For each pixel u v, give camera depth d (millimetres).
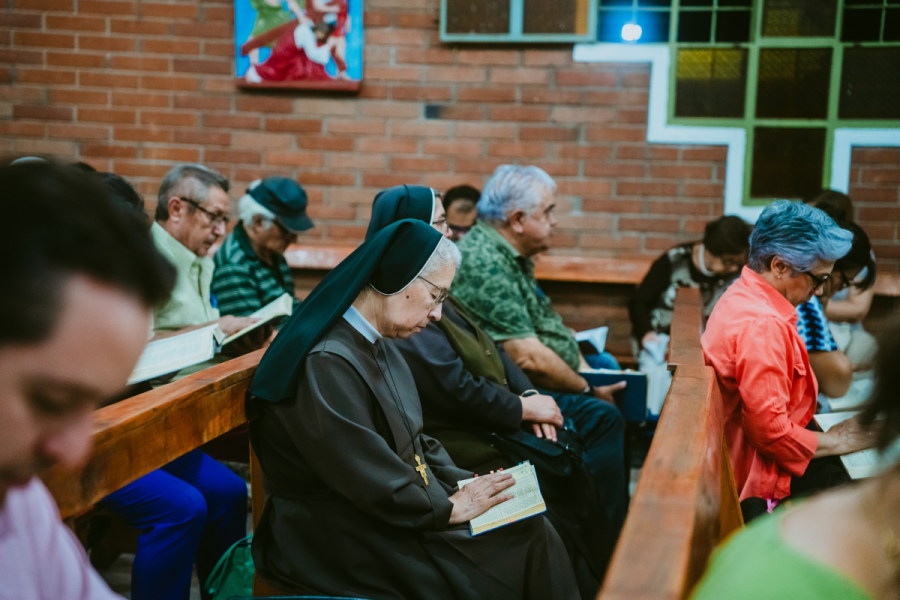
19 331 501
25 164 554
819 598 634
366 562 1699
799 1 4102
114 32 4355
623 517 2797
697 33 4172
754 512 1795
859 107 4141
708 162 4223
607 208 4332
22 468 570
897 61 4062
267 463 1804
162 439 1497
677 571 818
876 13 4047
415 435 1866
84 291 521
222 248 3277
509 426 2391
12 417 532
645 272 4195
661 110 4195
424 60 4289
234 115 4410
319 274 4391
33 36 4379
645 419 3055
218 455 2787
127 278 545
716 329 2178
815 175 4207
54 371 525
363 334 1810
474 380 2404
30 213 511
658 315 3883
